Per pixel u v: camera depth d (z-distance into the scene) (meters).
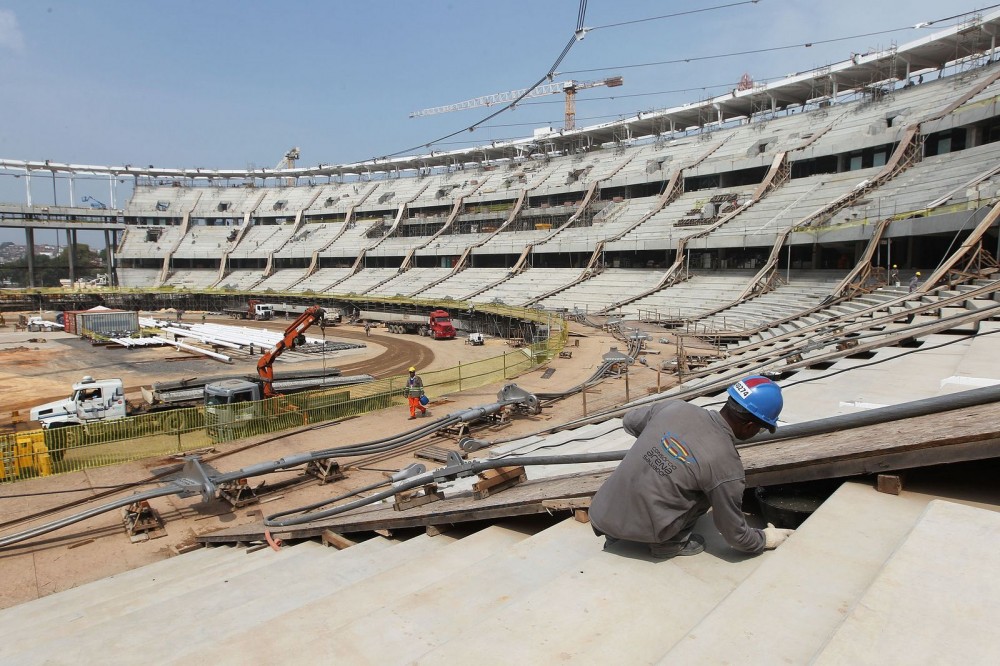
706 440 3.27
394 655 3.07
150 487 15.66
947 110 40.66
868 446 3.46
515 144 88.19
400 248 80.31
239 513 14.13
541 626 2.89
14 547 12.57
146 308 92.12
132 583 9.33
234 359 42.78
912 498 3.37
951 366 9.55
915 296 21.27
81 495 15.25
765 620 2.49
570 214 69.81
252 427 20.02
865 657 2.02
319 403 21.92
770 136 57.94
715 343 32.84
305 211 100.62
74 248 100.69
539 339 43.19
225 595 5.84
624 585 3.25
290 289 85.19
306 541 8.84
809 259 45.81
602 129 77.50
